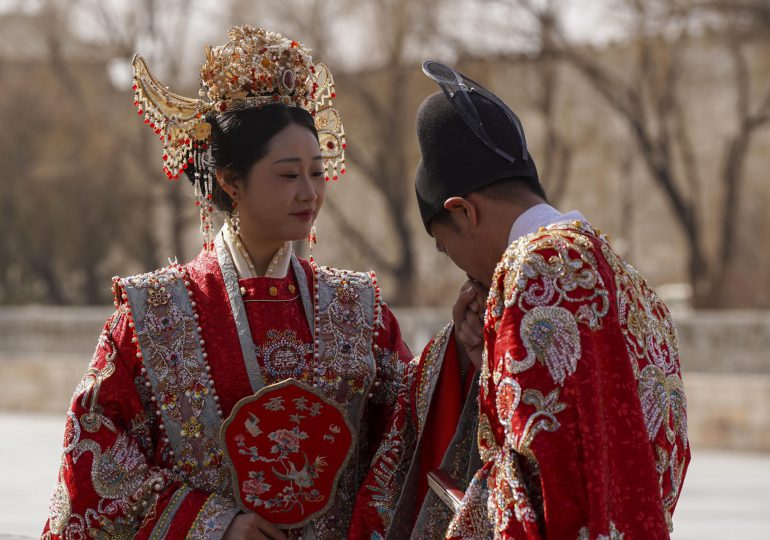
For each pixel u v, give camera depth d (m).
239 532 4.51
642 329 4.05
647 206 46.62
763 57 41.41
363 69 45.25
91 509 4.47
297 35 45.34
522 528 3.81
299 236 4.73
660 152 41.00
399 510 4.65
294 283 4.95
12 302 50.69
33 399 29.14
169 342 4.69
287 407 4.64
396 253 50.47
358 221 51.00
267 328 4.78
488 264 4.27
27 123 49.47
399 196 45.62
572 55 40.03
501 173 4.18
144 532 4.46
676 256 46.28
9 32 53.09
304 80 4.85
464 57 42.19
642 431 3.83
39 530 12.66
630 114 39.94
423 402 4.75
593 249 3.96
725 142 43.84
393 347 5.10
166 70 47.53
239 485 4.61
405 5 43.38
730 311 39.06
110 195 49.50
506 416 3.85
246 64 4.69
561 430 3.75
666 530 3.79
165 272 4.84
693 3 37.72
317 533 4.74
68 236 49.75
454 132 4.25
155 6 47.41
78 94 50.84
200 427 4.66
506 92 43.03
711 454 20.17
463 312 4.60
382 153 45.53
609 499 3.72
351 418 4.90
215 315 4.75
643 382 3.99
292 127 4.69
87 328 32.91
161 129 4.79
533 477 3.89
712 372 23.81
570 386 3.78
